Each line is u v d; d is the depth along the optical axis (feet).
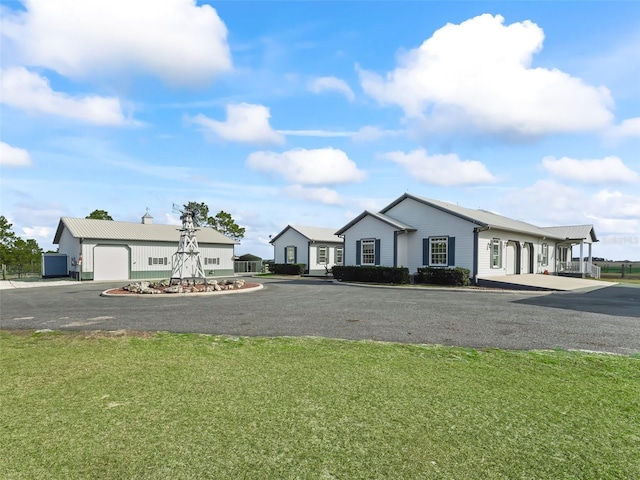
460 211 70.79
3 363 16.79
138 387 13.61
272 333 23.18
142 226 95.45
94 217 140.97
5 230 106.83
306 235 107.86
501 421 10.84
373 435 9.96
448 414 11.29
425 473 8.23
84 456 8.90
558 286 55.67
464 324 26.00
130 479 7.98
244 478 8.02
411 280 67.15
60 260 90.74
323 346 19.65
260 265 125.90
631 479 8.09
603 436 9.99
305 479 7.99
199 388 13.50
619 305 36.19
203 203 151.12
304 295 46.60
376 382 14.11
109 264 82.89
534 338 21.63
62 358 17.62
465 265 63.82
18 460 8.72
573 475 8.21
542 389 13.48
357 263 75.46
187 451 9.13
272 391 13.17
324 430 10.24
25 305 37.91
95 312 32.32
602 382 14.28
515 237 74.28
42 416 11.12
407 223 72.13
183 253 55.67
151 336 22.35
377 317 29.04
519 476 8.14
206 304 37.63
